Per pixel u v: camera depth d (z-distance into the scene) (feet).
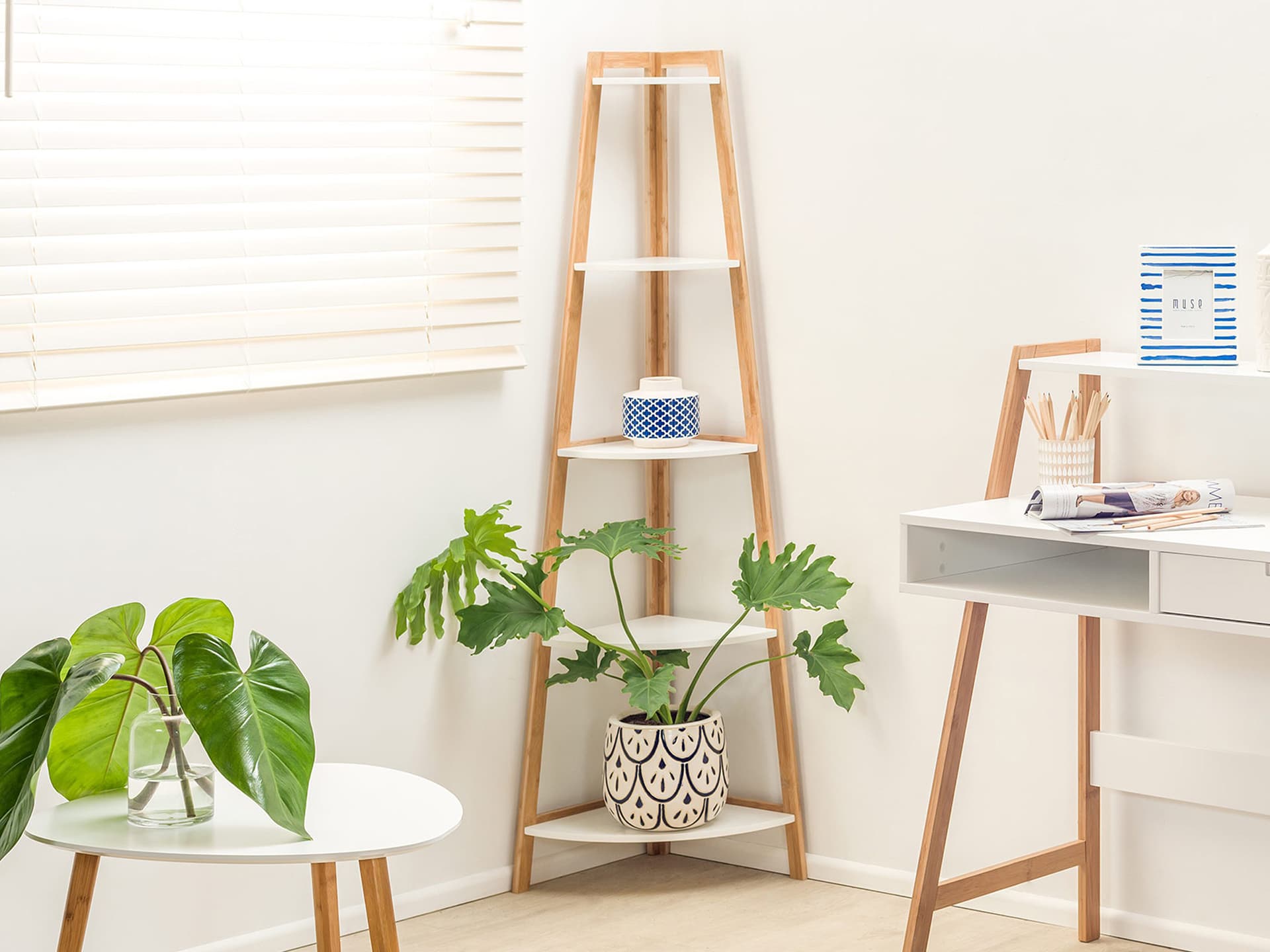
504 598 9.45
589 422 10.46
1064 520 7.38
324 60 8.73
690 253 10.66
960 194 9.36
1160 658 8.81
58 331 7.86
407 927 9.43
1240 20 8.26
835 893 10.00
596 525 10.57
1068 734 9.18
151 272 8.17
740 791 10.69
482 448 9.84
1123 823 9.02
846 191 9.85
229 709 6.32
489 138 9.50
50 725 6.31
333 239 8.83
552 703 10.42
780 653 10.12
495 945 9.09
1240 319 8.43
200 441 8.48
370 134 8.95
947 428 9.53
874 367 9.82
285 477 8.86
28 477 7.85
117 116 7.98
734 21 10.27
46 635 7.94
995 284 9.27
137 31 8.01
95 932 8.22
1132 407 8.80
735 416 10.50
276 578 8.85
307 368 8.86
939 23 9.36
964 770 9.62
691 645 9.88
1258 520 7.43
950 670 9.62
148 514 8.30
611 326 10.55
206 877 8.68
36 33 7.71
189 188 8.26
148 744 6.52
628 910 9.71
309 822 6.49
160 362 8.20
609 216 10.46
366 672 9.29
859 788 10.10
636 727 9.79
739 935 9.21
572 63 10.16
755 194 10.29
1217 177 8.41
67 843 6.29
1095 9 8.76
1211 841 8.70
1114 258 8.80
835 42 9.81
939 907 8.17
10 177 7.64
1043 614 9.21
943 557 7.98
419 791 6.93
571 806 10.52
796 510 10.28
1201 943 8.73
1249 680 8.50
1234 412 8.44
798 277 10.13
